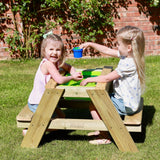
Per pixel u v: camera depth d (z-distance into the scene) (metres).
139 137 3.12
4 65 6.32
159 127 3.34
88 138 3.16
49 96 2.75
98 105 2.72
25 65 6.29
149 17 6.64
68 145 3.00
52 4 6.30
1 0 6.33
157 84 4.78
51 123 2.88
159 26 6.71
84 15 6.54
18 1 6.36
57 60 2.97
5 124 3.47
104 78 2.79
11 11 6.39
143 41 2.78
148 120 3.53
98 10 6.42
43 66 2.98
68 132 3.31
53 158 2.75
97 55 6.80
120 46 2.78
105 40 6.73
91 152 2.83
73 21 6.59
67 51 6.78
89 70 3.46
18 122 2.91
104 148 2.91
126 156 2.73
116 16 6.60
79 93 2.75
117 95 2.92
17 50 6.69
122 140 2.79
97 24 6.58
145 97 4.25
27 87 4.80
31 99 3.03
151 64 6.05
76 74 2.99
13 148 2.93
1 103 4.12
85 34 6.63
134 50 2.73
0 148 2.93
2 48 6.68
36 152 2.84
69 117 3.74
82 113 3.86
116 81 2.92
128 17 6.62
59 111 3.40
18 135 3.22
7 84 4.97
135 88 2.78
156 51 6.89
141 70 2.81
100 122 2.80
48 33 3.16
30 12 6.45
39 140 2.91
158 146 2.91
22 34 6.60
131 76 2.78
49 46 2.90
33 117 2.84
